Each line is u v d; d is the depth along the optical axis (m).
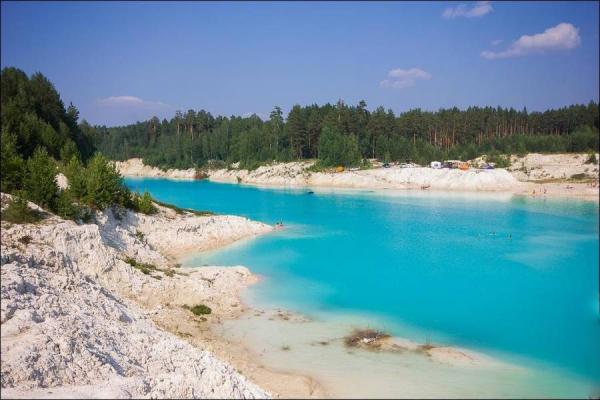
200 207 96.19
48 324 21.97
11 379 18.14
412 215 83.00
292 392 23.38
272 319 33.53
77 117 107.06
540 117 184.75
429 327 32.62
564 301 38.16
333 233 66.75
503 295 39.62
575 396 23.73
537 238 63.28
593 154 138.12
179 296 36.19
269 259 51.69
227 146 190.12
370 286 42.03
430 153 154.75
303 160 163.25
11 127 68.12
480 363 27.19
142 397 19.19
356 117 167.75
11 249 30.50
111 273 35.97
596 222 74.88
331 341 29.84
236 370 25.22
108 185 53.66
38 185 43.47
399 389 24.02
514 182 122.19
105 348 22.61
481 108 193.38
